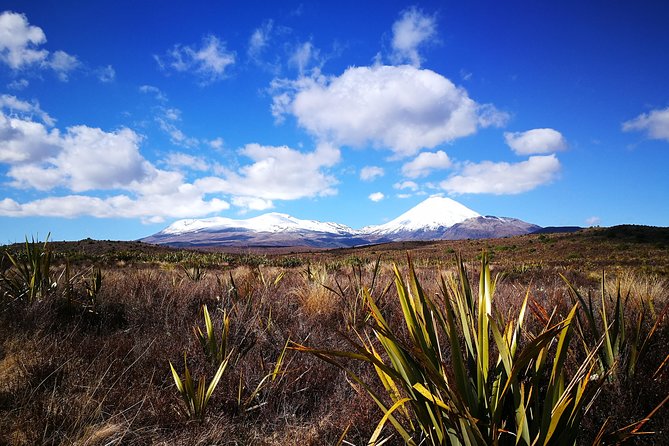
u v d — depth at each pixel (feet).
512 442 6.70
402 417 9.03
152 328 17.66
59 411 9.89
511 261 105.70
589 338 11.78
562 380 6.43
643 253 116.57
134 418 9.80
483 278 7.06
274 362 14.02
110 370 12.67
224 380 12.34
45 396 10.69
